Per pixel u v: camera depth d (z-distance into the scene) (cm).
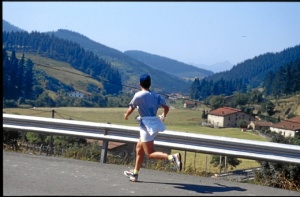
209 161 920
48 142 1131
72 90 9856
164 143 791
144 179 684
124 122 4016
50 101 7550
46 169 728
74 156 905
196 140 775
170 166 816
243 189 648
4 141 1016
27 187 608
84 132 854
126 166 784
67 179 664
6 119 905
